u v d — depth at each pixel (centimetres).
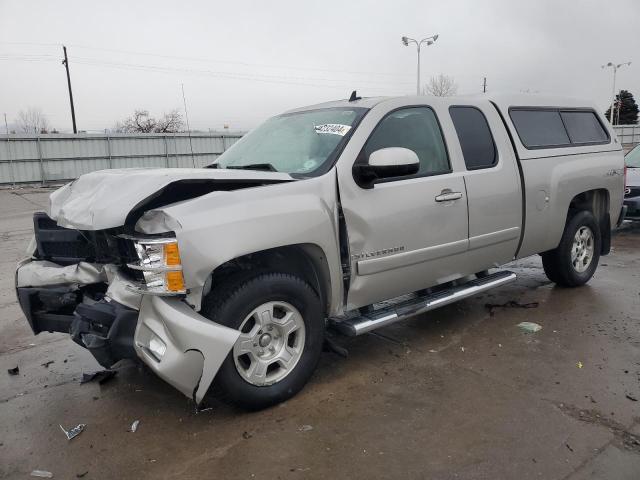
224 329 294
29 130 5219
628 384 350
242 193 308
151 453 291
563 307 508
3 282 688
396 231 374
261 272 320
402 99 404
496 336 441
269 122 457
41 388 376
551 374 368
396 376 373
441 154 415
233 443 297
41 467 283
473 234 428
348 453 284
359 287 363
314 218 330
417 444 290
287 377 335
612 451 278
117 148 2817
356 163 359
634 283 585
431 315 499
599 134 581
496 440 291
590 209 567
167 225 281
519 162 470
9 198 2109
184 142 2991
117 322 296
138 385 374
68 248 357
